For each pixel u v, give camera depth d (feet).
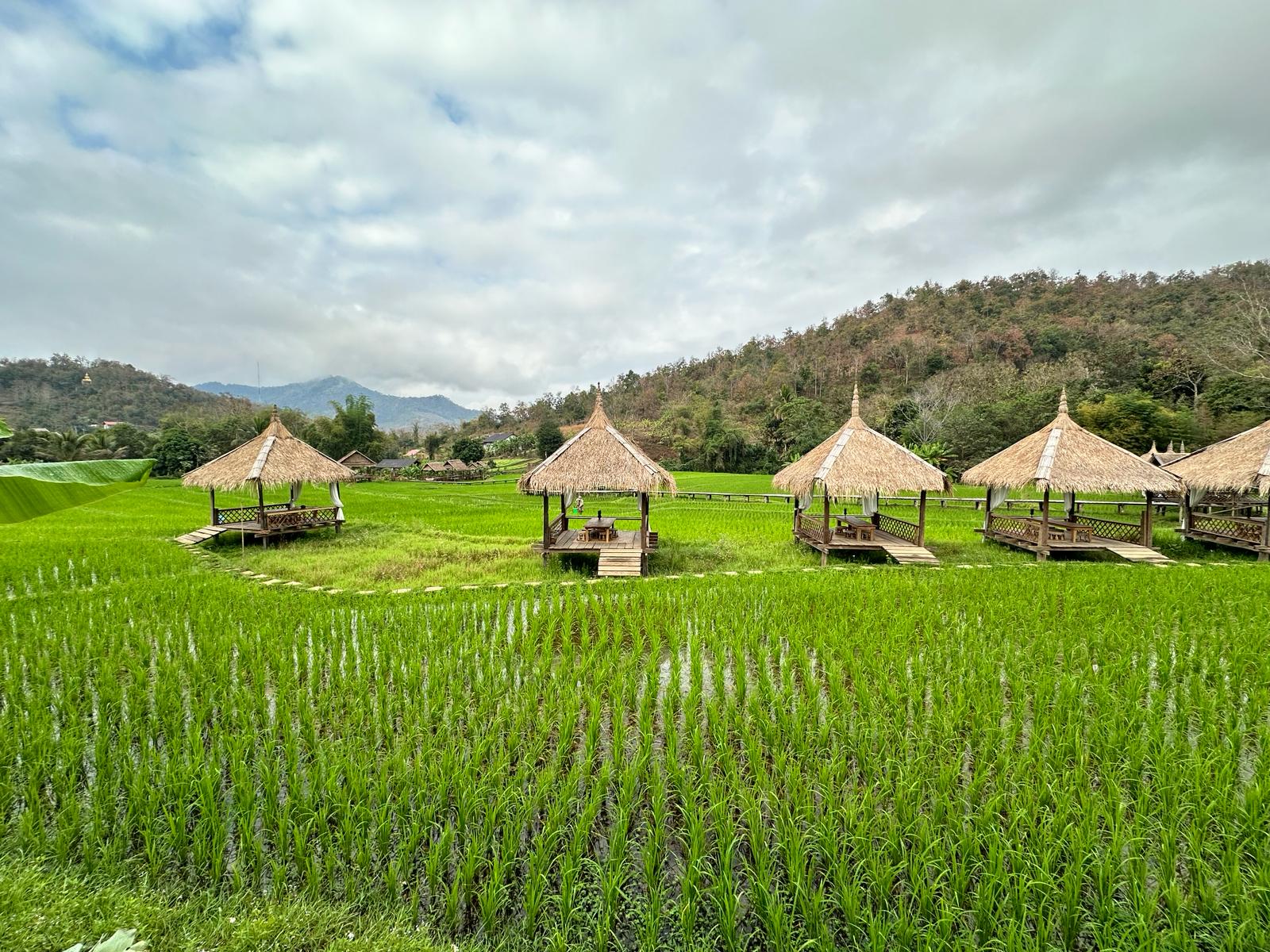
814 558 57.98
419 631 34.12
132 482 10.69
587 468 53.42
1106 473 55.77
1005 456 65.51
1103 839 16.65
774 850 16.61
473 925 14.84
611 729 23.70
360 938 13.83
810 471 60.64
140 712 23.79
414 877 16.06
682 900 15.15
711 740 22.82
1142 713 22.90
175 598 41.22
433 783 18.94
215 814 16.93
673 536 72.02
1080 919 14.20
